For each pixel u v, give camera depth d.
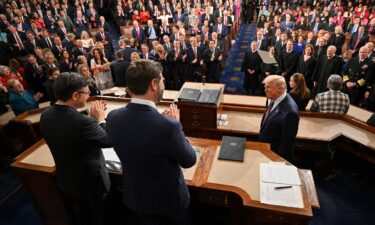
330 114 3.39
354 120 3.25
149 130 1.29
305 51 5.51
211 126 3.28
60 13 9.60
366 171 3.38
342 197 3.19
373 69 4.71
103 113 2.01
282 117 2.44
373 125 3.12
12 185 3.63
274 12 11.09
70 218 2.49
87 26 9.63
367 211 3.01
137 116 1.32
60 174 2.02
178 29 8.15
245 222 2.06
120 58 5.38
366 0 12.36
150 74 1.30
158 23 9.70
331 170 3.57
